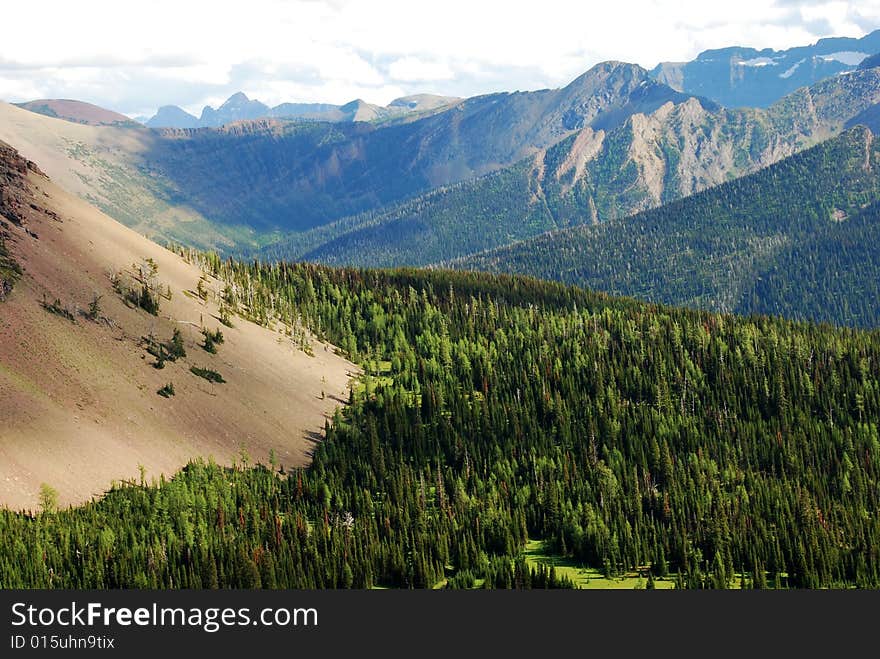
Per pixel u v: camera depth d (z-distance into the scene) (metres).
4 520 161.88
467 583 177.00
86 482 187.88
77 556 160.88
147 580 159.38
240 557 168.25
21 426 190.75
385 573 177.62
